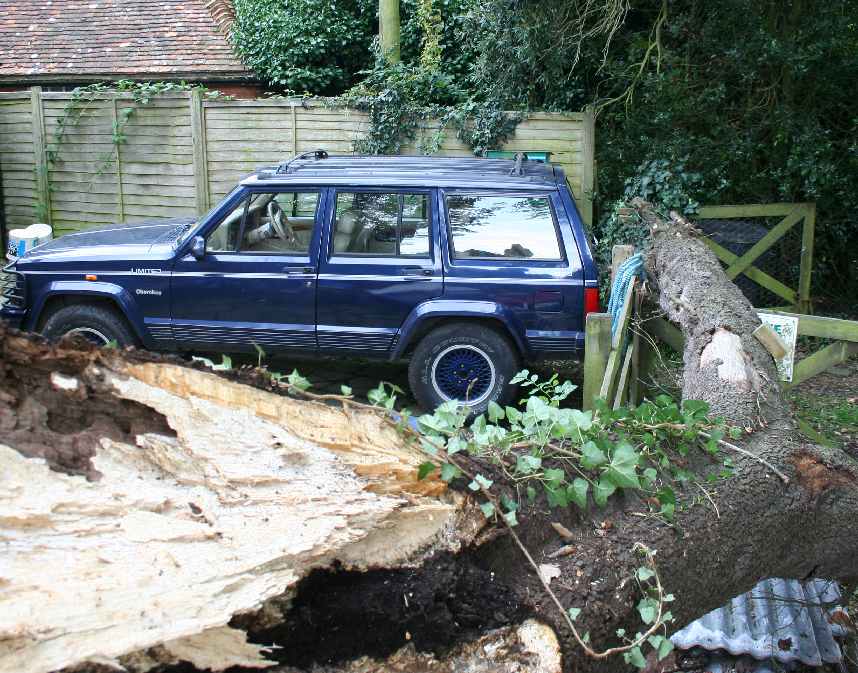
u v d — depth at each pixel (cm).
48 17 1452
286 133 1048
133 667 169
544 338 638
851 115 1012
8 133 1198
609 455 245
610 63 1000
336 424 212
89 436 190
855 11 970
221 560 179
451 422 232
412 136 1012
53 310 687
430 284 641
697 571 254
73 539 172
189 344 671
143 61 1338
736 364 364
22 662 157
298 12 1330
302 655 195
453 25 1298
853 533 301
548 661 207
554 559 229
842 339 478
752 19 952
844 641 376
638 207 657
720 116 986
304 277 650
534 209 639
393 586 206
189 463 193
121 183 1139
